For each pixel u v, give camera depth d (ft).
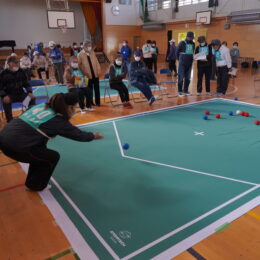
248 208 8.20
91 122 17.21
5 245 6.97
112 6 57.57
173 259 6.33
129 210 8.24
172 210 8.20
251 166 10.94
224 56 23.25
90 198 8.95
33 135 8.11
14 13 56.59
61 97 8.14
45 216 8.09
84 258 6.42
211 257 6.39
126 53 41.81
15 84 16.42
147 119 17.72
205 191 9.18
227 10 43.98
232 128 15.56
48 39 61.26
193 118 17.70
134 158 11.88
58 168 11.09
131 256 6.43
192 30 50.60
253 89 26.78
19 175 10.77
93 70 20.15
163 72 25.61
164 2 55.06
